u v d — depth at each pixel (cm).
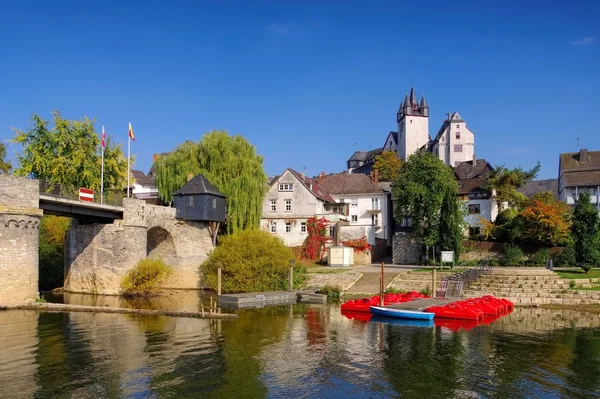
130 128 4622
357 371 1995
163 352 2238
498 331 2762
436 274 4434
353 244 5684
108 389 1744
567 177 7150
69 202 3619
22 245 3256
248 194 5241
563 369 2034
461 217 5344
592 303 3628
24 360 2080
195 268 4809
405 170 5775
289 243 6053
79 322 2867
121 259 4128
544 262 4950
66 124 5481
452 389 1795
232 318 3100
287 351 2294
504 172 6384
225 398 1681
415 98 13325
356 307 3428
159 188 5419
